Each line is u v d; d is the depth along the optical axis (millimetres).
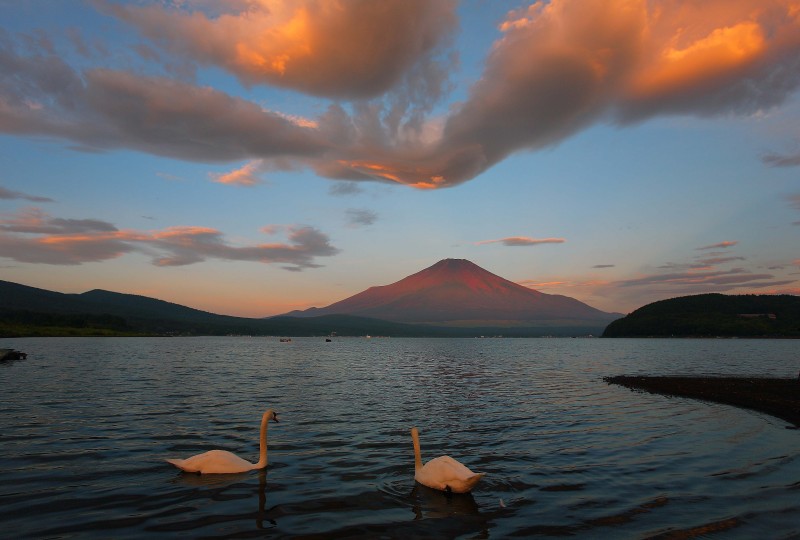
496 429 19906
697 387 36062
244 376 43188
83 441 16672
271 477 12891
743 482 12734
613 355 95375
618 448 16609
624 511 10602
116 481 12336
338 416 22703
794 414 24172
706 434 19125
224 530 9375
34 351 80375
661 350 118938
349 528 9531
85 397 27453
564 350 124625
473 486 11914
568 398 30188
